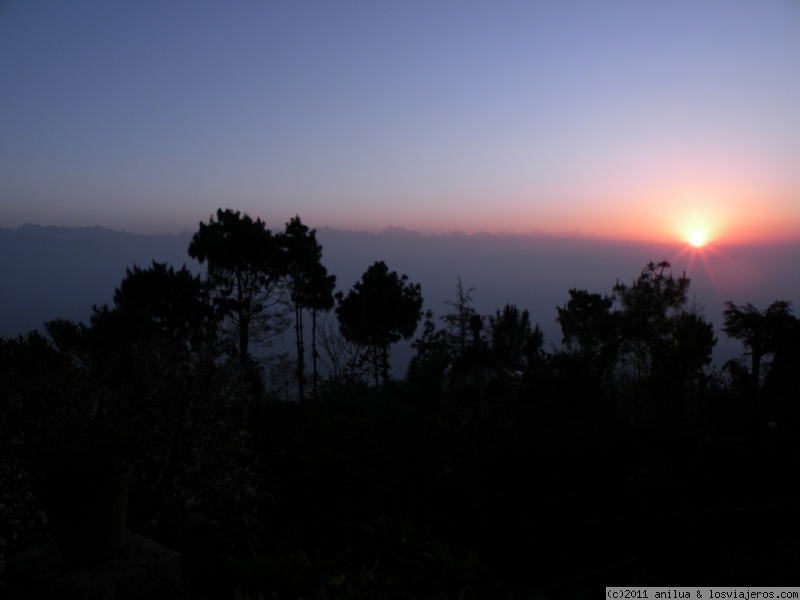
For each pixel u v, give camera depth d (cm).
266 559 359
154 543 349
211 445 569
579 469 731
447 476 689
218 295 3058
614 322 1466
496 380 799
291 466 723
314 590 353
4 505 421
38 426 494
